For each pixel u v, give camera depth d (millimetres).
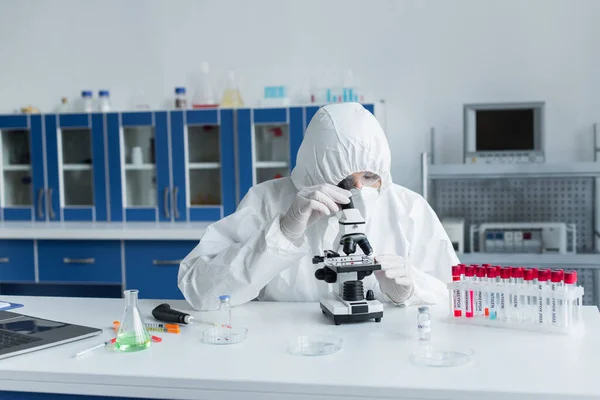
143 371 1198
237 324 1521
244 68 3717
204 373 1176
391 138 3586
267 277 1599
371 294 1575
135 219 3570
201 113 3439
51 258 3408
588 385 1064
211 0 3723
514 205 3439
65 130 3641
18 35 3947
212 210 3486
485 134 3152
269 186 1926
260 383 1128
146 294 3330
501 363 1188
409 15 3529
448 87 3516
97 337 1446
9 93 3971
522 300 1428
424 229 1923
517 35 3445
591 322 1477
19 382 1230
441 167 3049
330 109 1741
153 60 3807
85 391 1202
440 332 1421
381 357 1241
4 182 3736
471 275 1491
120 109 3863
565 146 3441
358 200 1724
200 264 1672
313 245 1812
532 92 3455
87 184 3643
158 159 3512
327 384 1102
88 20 3863
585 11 3377
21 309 1734
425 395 1070
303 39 3641
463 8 3480
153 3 3785
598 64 3387
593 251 3260
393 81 3566
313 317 1579
